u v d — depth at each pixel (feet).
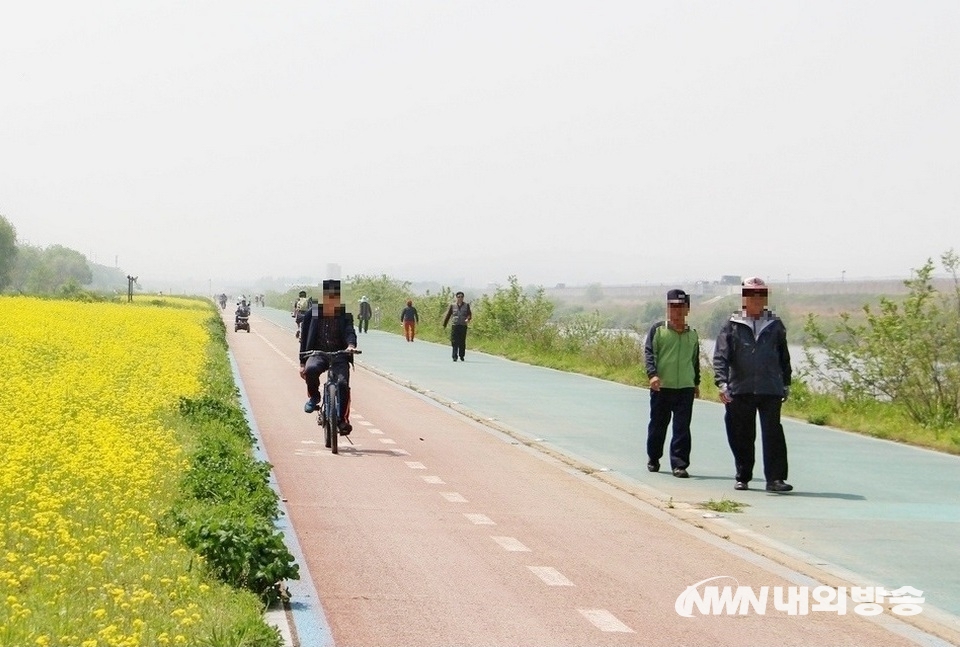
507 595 28.25
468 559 32.17
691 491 46.01
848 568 32.45
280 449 54.95
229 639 21.79
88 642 21.18
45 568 26.96
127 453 42.24
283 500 40.83
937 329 71.72
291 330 217.56
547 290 181.27
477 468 50.34
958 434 63.57
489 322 168.76
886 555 34.27
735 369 46.85
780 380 46.75
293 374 105.81
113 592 24.56
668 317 50.93
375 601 27.30
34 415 52.49
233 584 26.99
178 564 27.45
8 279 617.62
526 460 53.26
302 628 24.75
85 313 160.25
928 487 47.88
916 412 70.69
